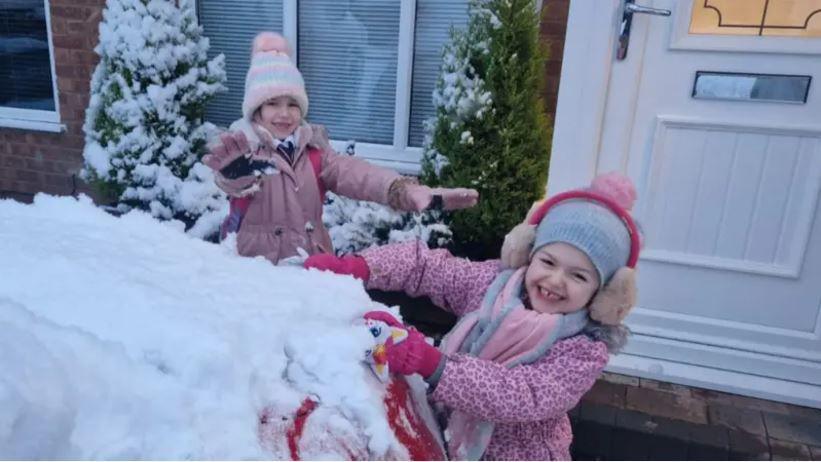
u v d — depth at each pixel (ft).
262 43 6.84
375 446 2.70
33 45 12.77
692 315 8.17
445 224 9.09
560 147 8.04
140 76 10.55
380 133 11.53
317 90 11.60
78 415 2.01
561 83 7.84
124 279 2.98
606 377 8.03
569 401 4.03
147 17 10.28
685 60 7.54
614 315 4.27
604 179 4.44
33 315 2.38
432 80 10.91
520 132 8.73
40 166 13.19
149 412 2.17
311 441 2.54
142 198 10.62
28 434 1.80
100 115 10.94
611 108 7.86
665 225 8.04
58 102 12.63
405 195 6.03
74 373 2.09
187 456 2.12
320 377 2.80
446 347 4.55
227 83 12.09
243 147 6.10
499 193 8.77
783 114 7.38
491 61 8.59
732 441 6.84
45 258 3.14
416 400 3.58
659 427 7.03
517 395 3.84
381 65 11.15
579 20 7.59
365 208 9.33
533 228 4.62
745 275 7.89
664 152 7.85
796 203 7.55
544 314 4.29
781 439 6.95
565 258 4.21
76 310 2.66
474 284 4.93
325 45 11.32
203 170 10.73
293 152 6.59
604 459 7.07
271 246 6.47
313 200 6.66
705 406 7.49
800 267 7.66
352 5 10.96
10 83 13.20
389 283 4.98
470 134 8.70
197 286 3.19
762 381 7.82
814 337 7.77
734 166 7.65
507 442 4.36
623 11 7.49
